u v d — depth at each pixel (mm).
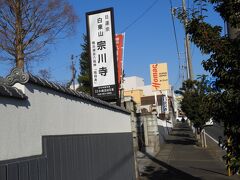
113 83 14617
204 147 29016
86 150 8812
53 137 7020
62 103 7629
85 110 9016
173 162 20891
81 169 8344
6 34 33156
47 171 6617
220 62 6871
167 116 54906
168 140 37344
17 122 5824
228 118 6918
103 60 14766
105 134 10625
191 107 29969
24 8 33344
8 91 5586
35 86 6500
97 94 14688
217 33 6984
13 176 5480
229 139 7082
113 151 11414
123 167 12648
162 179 15359
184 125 72375
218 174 16422
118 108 12367
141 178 15633
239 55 6629
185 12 7301
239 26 6965
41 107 6676
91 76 14812
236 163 6930
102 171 10023
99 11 14930
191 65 33281
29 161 5988
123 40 17281
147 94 85250
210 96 7027
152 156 23781
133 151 14523
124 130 13406
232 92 6641
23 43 33656
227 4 7004
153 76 52625
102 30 14859
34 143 6305
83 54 43562
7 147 5496
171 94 82812
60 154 7266
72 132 8047
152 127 26766
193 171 17453
